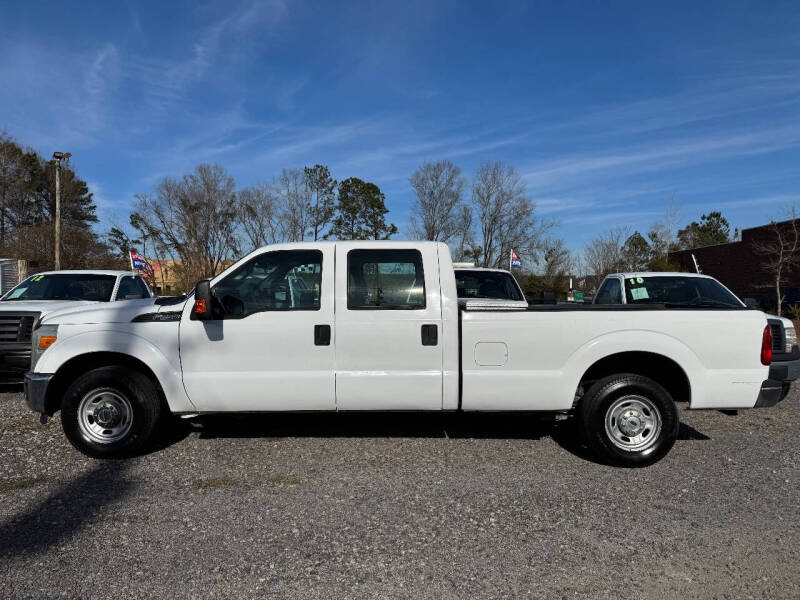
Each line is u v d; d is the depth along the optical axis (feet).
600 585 9.90
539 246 121.80
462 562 10.66
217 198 126.82
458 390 16.07
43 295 29.68
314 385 15.97
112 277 31.55
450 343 15.99
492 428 19.75
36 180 162.09
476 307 16.75
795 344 20.79
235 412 16.31
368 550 11.10
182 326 16.05
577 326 15.92
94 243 122.31
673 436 15.61
